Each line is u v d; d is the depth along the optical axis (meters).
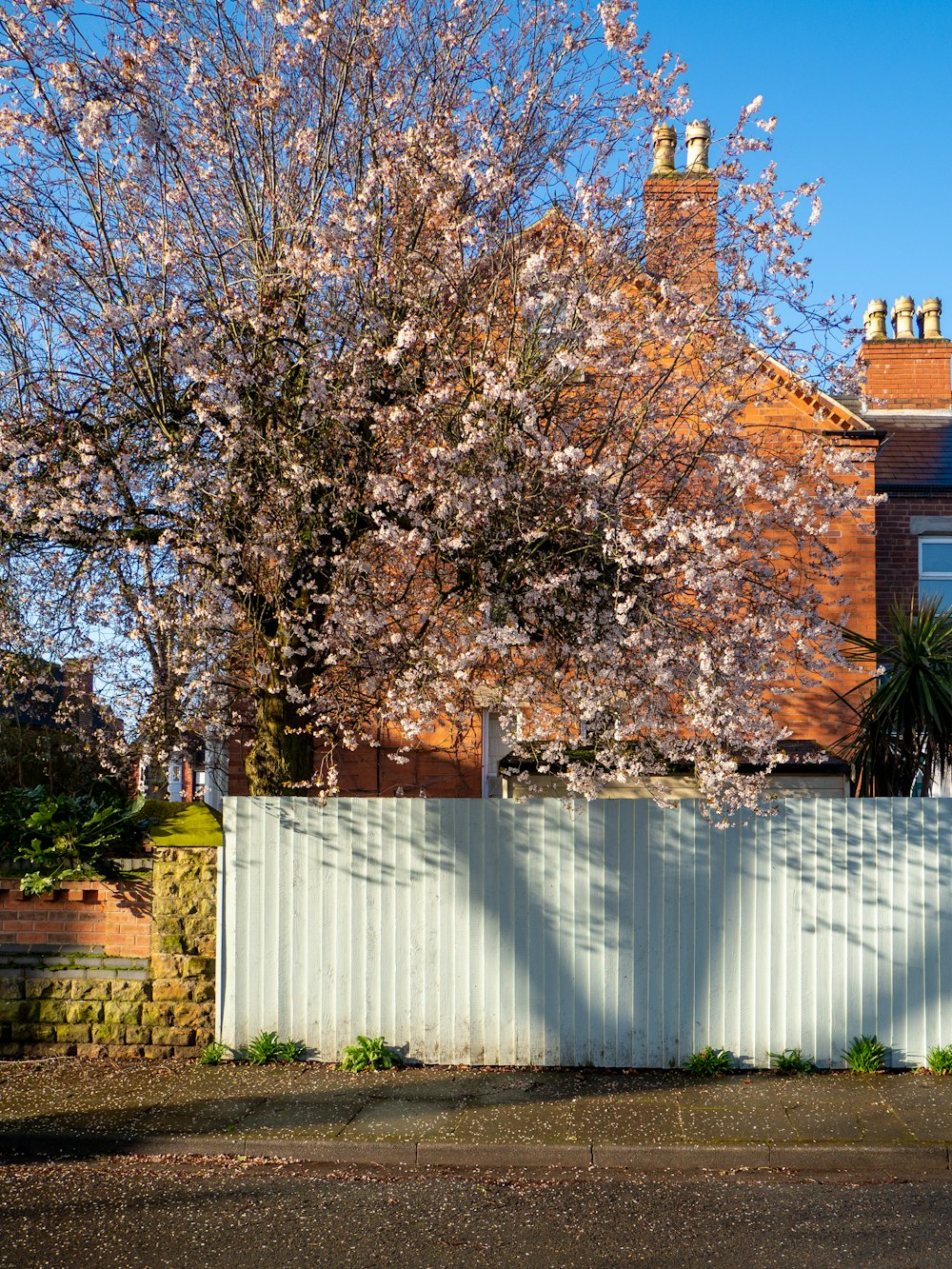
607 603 8.83
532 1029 8.88
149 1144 7.24
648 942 8.90
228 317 8.91
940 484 16.41
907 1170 6.95
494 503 8.50
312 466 8.79
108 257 9.16
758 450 10.26
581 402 9.70
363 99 9.65
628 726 8.63
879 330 20.89
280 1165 7.05
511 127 9.80
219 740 11.90
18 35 9.14
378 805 9.01
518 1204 6.34
